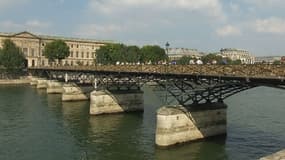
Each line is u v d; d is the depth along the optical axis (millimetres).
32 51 177500
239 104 67500
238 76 30641
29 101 73125
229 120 49312
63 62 187625
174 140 35688
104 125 47406
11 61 136250
